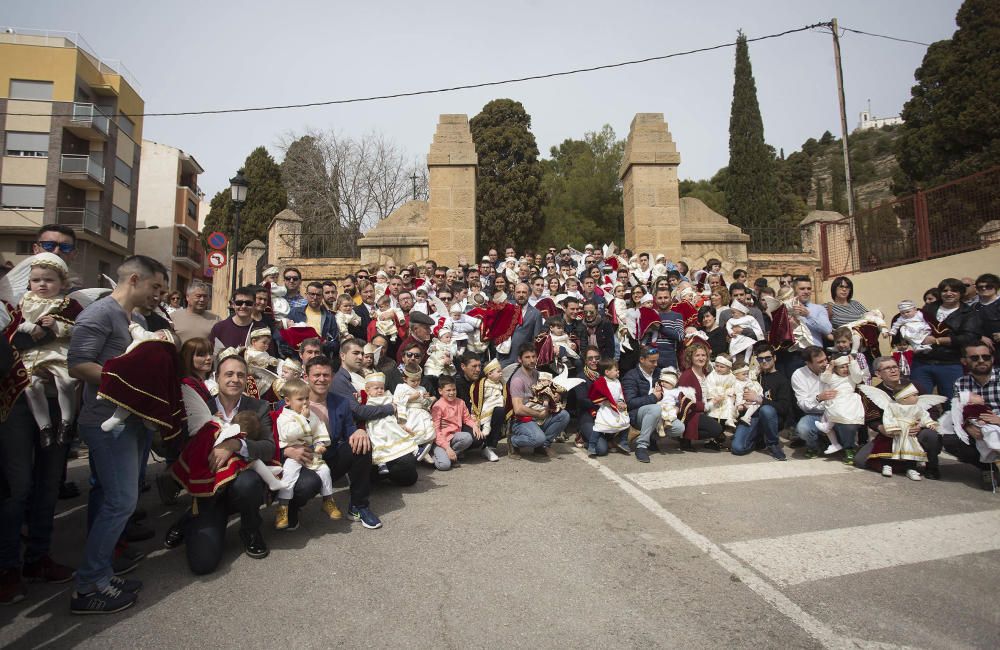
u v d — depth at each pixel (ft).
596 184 95.35
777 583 11.27
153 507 15.83
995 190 28.37
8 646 9.02
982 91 67.92
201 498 12.05
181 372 11.78
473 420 20.42
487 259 40.86
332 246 46.32
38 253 12.96
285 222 45.96
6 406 10.36
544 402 20.48
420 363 19.99
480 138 92.02
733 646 9.11
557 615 10.00
